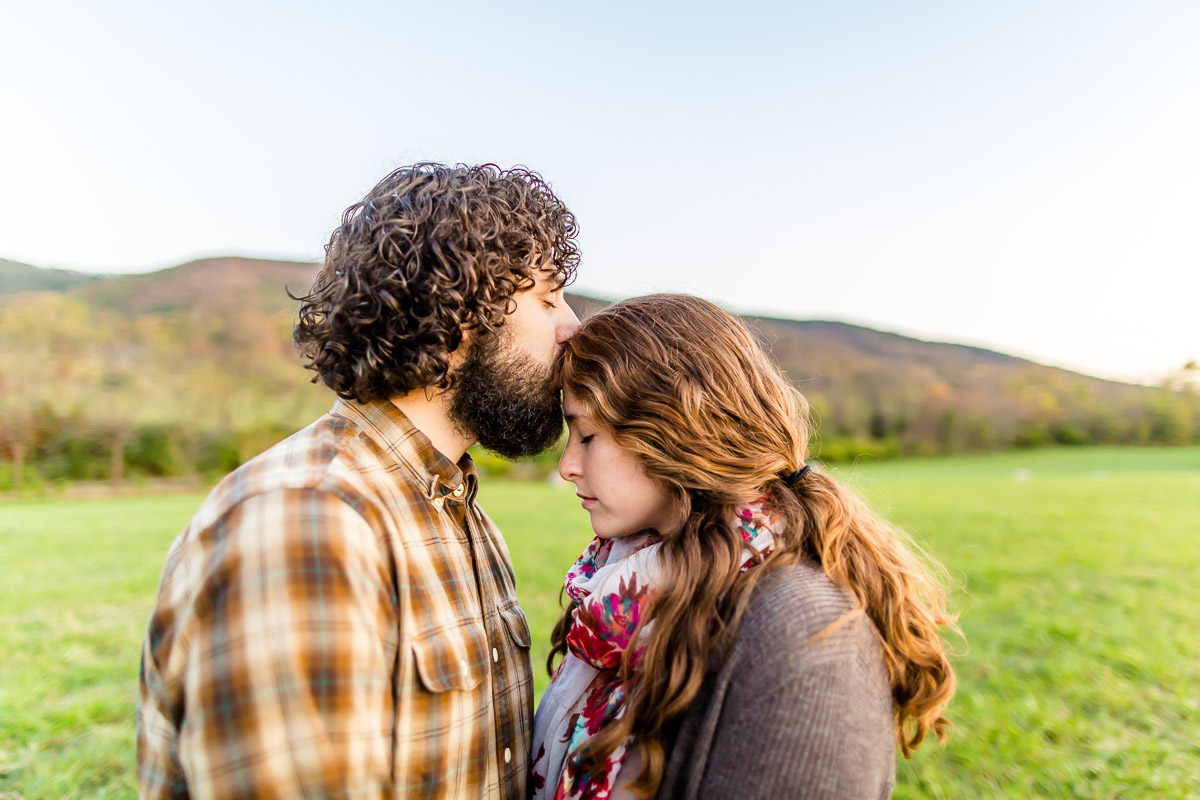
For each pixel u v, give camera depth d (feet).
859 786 3.50
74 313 138.72
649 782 3.76
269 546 3.26
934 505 50.55
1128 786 10.79
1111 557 29.45
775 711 3.47
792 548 4.08
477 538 4.66
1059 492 60.39
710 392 4.30
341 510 3.53
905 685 4.53
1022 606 21.59
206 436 109.91
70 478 96.84
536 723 4.89
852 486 5.84
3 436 95.71
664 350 4.40
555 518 46.42
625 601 4.16
